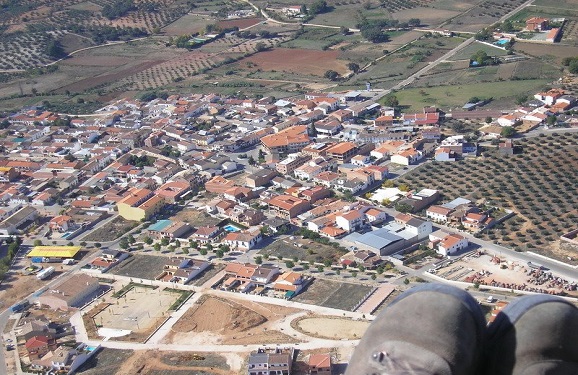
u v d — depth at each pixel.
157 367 69.69
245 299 80.94
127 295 85.00
